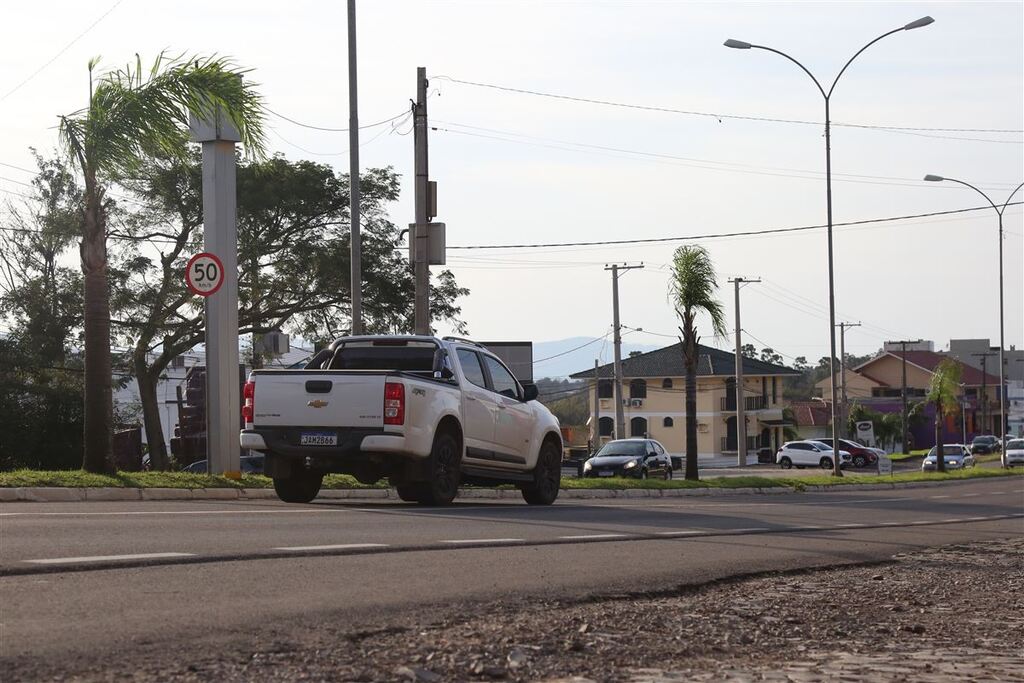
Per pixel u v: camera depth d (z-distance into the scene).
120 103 20.30
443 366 18.23
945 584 12.44
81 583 8.20
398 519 14.80
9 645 6.32
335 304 51.91
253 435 17.31
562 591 9.66
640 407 102.44
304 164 50.19
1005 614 10.56
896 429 128.00
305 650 6.76
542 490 20.95
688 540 14.50
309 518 14.23
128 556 9.41
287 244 50.06
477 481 20.03
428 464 17.52
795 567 12.66
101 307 20.19
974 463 88.56
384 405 16.80
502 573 10.35
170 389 81.06
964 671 7.71
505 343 54.50
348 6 28.73
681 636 8.35
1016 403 169.50
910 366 137.25
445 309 53.50
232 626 7.17
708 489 35.34
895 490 43.19
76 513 13.34
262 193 48.41
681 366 101.44
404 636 7.43
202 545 10.56
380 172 51.91
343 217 50.97
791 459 83.44
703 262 37.88
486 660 6.98
